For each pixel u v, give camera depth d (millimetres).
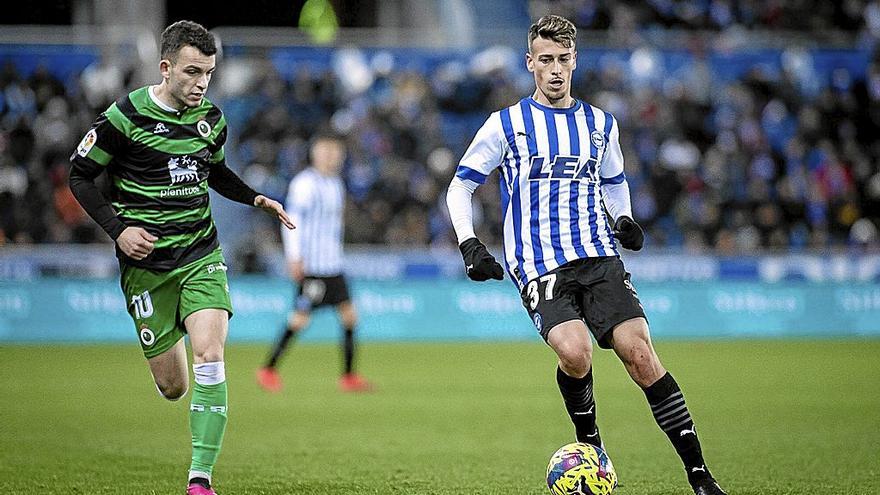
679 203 71375
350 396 39656
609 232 20000
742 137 75188
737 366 50062
